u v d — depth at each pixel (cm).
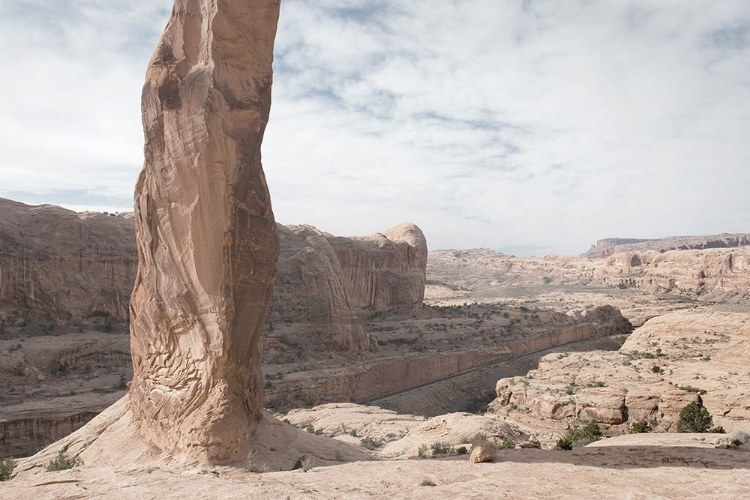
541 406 4784
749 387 4238
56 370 4869
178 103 2109
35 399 4256
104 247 6131
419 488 1393
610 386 4950
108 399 4284
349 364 6644
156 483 1476
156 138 2148
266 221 2255
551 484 1414
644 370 5456
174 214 2128
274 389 5447
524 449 2131
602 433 4347
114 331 5831
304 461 2028
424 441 2930
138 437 2220
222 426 1983
